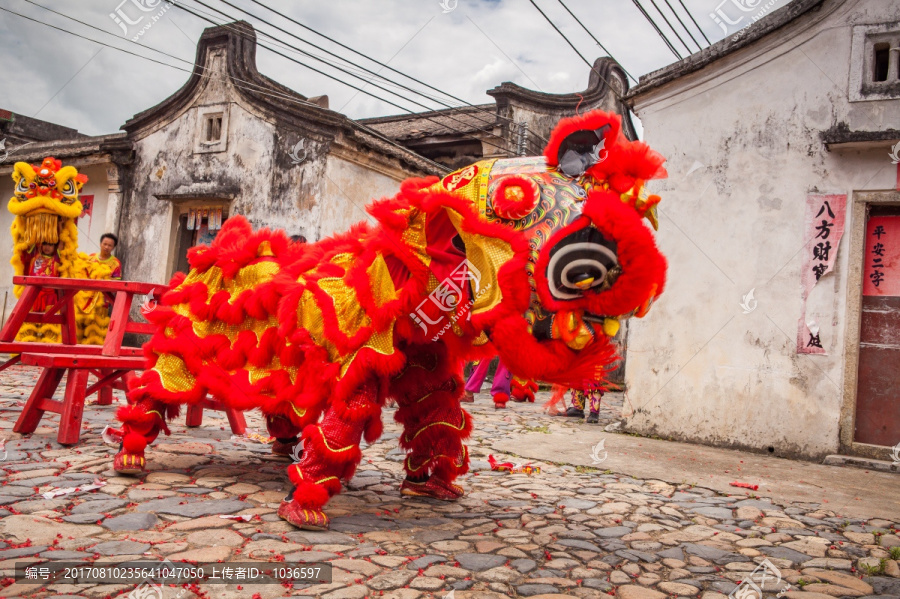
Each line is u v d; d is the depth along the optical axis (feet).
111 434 15.80
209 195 39.81
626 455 20.81
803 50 23.20
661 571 10.59
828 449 22.03
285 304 12.40
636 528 12.89
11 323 17.43
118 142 42.70
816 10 22.76
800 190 23.08
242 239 13.93
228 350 13.43
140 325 18.39
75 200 31.86
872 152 22.07
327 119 36.68
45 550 9.40
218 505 12.13
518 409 31.09
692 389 24.54
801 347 22.71
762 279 23.54
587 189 10.72
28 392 23.77
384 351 11.61
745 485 17.33
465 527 12.19
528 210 10.44
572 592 9.41
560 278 10.23
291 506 11.42
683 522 13.58
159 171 42.96
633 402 25.71
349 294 11.91
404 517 12.60
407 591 9.00
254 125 39.63
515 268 10.28
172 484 13.30
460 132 50.26
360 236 13.03
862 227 22.18
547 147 11.12
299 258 13.91
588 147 10.85
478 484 15.84
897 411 21.88
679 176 25.39
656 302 25.54
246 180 39.73
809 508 15.39
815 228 22.74
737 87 24.38
